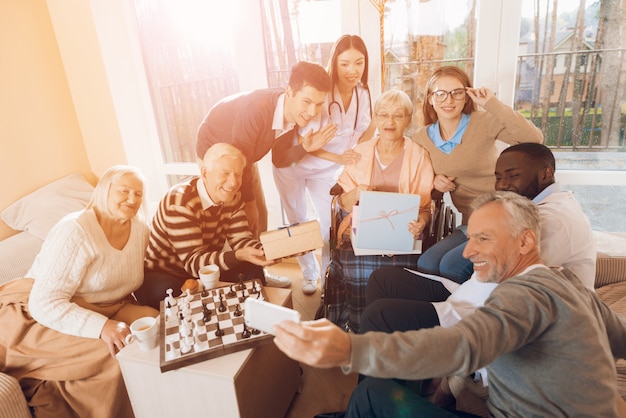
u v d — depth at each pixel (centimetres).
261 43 240
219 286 169
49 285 150
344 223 199
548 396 93
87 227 156
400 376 84
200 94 272
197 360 126
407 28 214
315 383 182
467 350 83
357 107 220
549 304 91
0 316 158
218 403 126
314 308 236
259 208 260
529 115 215
